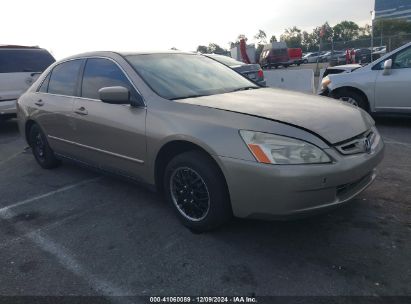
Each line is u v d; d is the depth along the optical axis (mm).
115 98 3730
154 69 4109
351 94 7543
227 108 3352
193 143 3266
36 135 5684
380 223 3492
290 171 2840
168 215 3932
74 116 4535
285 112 3260
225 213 3271
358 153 3156
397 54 7066
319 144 2943
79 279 2961
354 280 2744
